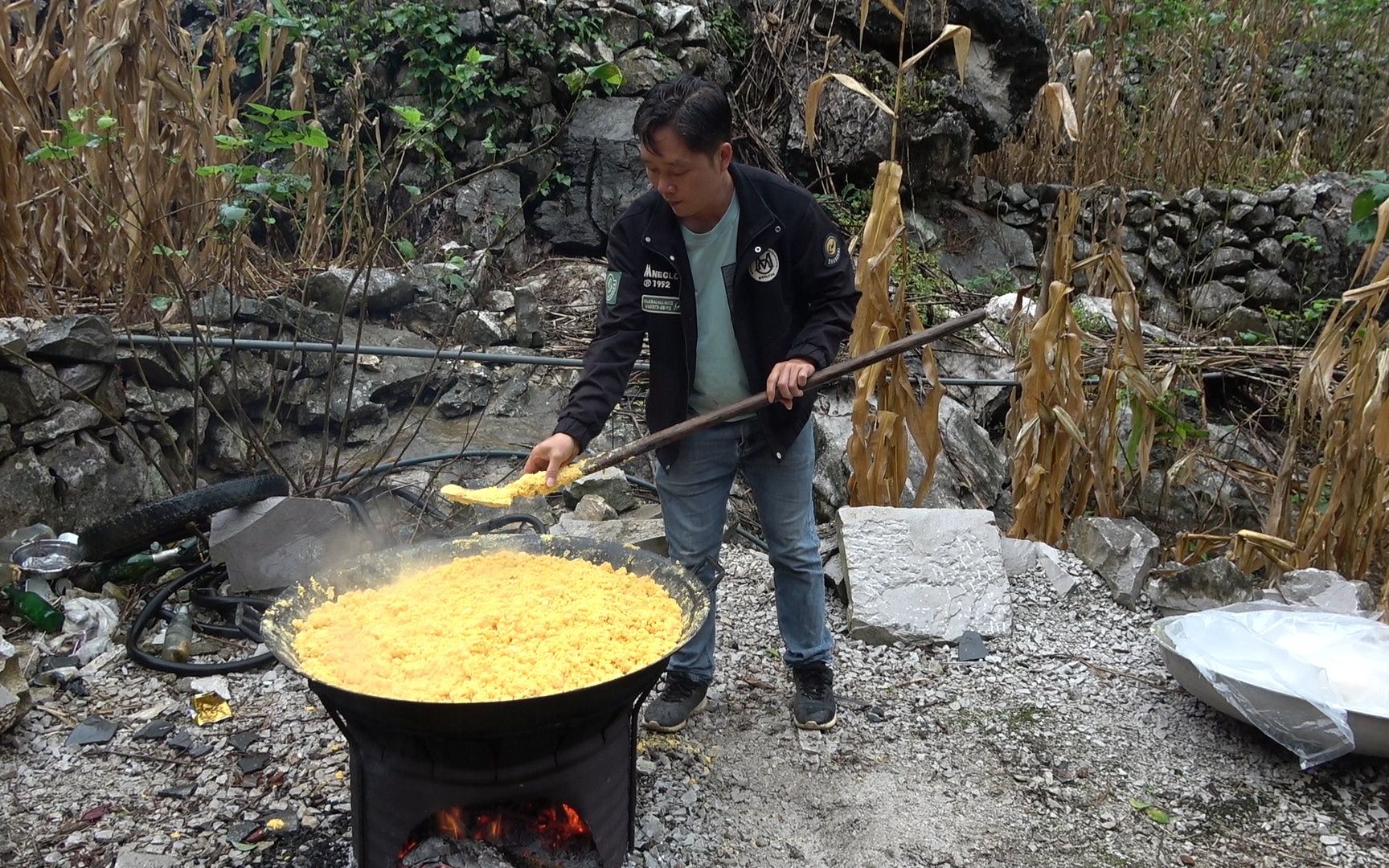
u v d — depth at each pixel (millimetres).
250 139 3533
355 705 1728
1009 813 2514
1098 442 4250
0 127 3416
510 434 4535
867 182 6676
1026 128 7875
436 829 2076
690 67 6117
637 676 1796
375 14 5422
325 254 5059
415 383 4531
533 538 2488
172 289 3900
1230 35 8859
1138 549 3748
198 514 3172
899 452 3924
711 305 2428
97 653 3039
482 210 5371
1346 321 3842
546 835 2135
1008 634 3449
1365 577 3986
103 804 2385
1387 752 2580
